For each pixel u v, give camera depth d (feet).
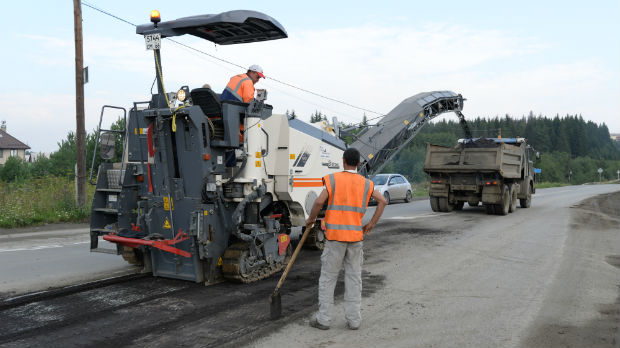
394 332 14.58
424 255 27.73
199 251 20.11
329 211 14.84
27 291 19.10
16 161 88.69
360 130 44.88
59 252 27.91
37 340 13.80
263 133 22.35
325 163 27.09
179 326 15.07
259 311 16.70
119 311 16.62
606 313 16.47
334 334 14.39
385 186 67.10
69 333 14.39
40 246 29.99
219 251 20.54
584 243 32.01
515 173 54.39
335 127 30.66
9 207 41.70
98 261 25.29
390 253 28.40
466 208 60.59
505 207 51.19
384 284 20.75
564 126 512.22
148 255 22.15
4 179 85.40
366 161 42.14
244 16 21.59
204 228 19.70
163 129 20.34
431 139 227.20
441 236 35.42
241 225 21.17
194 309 16.89
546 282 21.03
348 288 14.89
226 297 18.51
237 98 22.21
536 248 30.01
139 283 20.63
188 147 19.90
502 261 25.85
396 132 45.44
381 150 44.32
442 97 51.78
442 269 23.85
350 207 14.76
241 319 15.80
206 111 21.09
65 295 18.66
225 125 20.45
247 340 13.85
